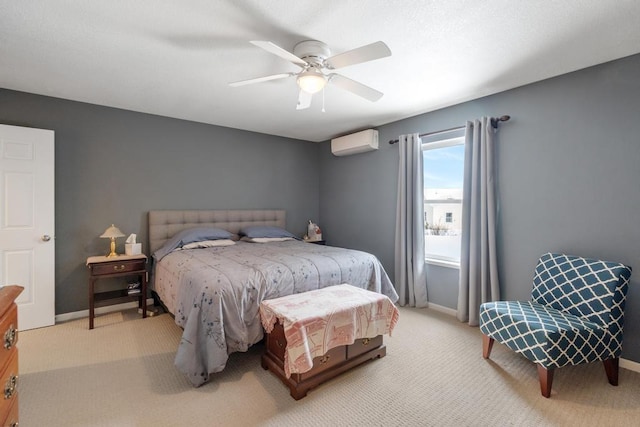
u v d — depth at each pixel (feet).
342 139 15.10
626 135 7.47
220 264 8.56
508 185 9.71
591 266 7.31
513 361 7.91
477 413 5.93
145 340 8.92
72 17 5.95
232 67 8.13
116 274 10.21
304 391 6.37
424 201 12.44
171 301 9.31
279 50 5.95
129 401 6.16
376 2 5.49
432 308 12.11
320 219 17.65
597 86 7.90
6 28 6.31
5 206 9.20
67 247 10.60
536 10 5.72
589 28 6.28
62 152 10.48
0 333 3.34
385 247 13.93
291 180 16.70
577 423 5.64
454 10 5.72
